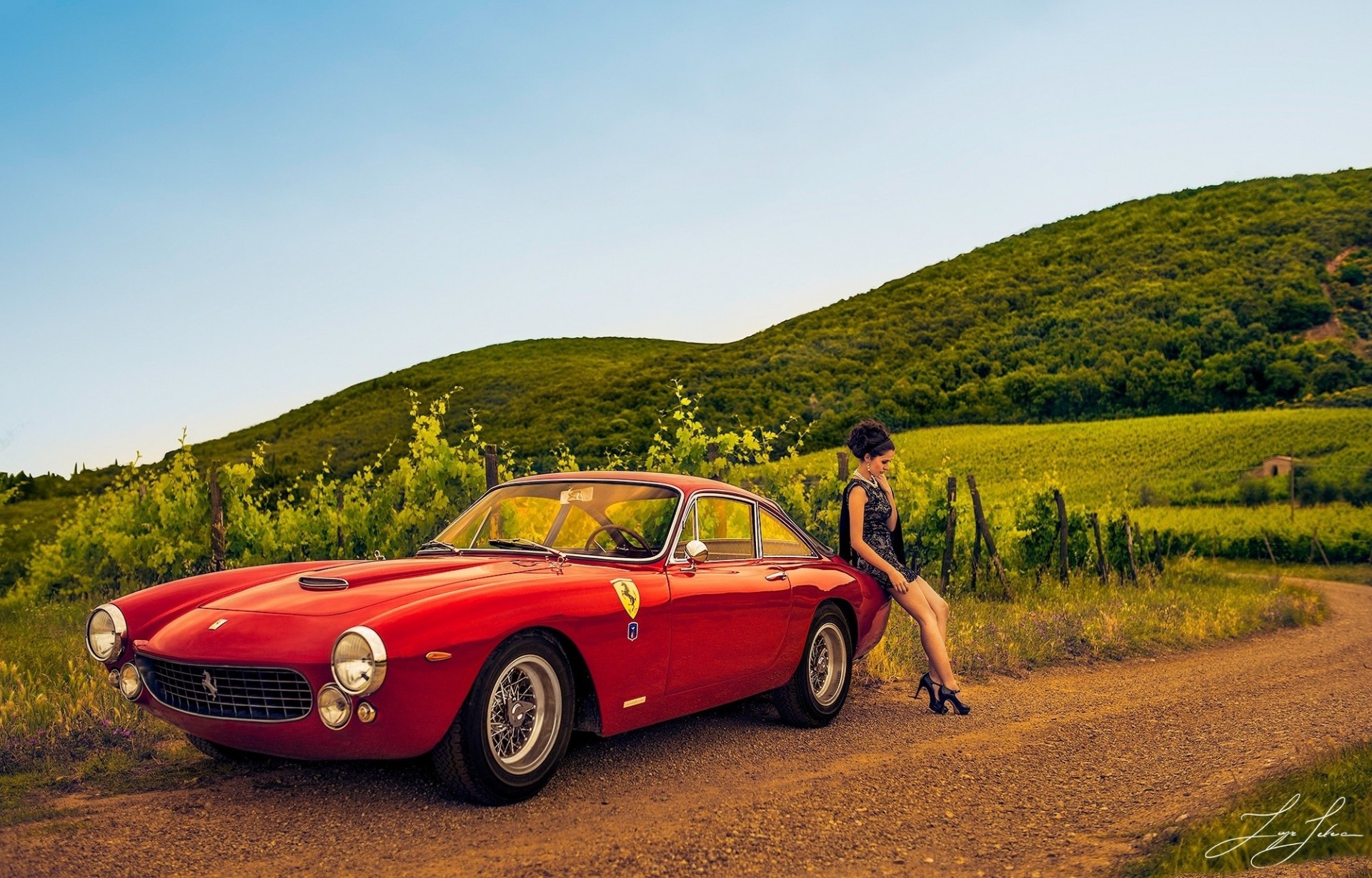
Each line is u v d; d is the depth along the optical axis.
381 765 4.64
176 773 4.50
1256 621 12.75
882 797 4.41
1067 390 80.75
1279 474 57.97
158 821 3.83
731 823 3.98
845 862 3.57
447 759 3.90
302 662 3.65
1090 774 4.87
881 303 121.06
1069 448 67.81
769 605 5.33
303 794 4.22
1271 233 110.56
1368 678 8.33
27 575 14.56
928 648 6.34
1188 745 5.51
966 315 105.12
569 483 5.42
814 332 109.62
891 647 7.98
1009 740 5.62
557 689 4.24
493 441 71.44
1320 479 55.09
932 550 16.78
